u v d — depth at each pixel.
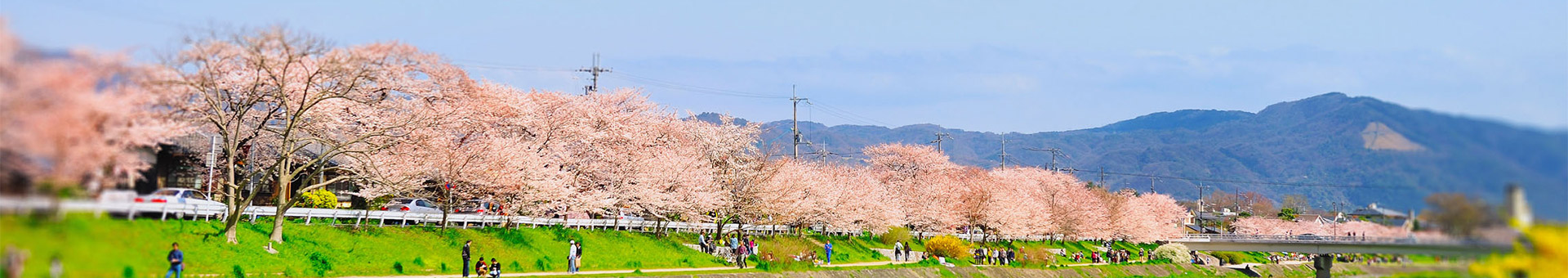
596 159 66.12
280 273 41.06
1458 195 26.91
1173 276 98.25
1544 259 24.31
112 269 24.53
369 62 41.22
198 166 46.47
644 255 60.19
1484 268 25.69
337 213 50.22
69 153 21.31
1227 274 107.88
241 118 42.34
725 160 72.69
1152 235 122.88
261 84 41.59
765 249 64.06
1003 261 84.00
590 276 49.06
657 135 71.62
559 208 60.56
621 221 66.56
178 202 41.38
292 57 39.28
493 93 55.53
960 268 74.81
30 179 20.52
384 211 52.69
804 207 73.38
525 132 60.84
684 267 58.81
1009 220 94.94
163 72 31.58
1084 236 117.19
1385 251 32.72
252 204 52.34
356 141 45.22
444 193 52.88
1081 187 124.75
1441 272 27.38
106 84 24.03
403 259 47.62
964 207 95.25
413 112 46.53
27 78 20.25
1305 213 111.56
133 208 28.31
